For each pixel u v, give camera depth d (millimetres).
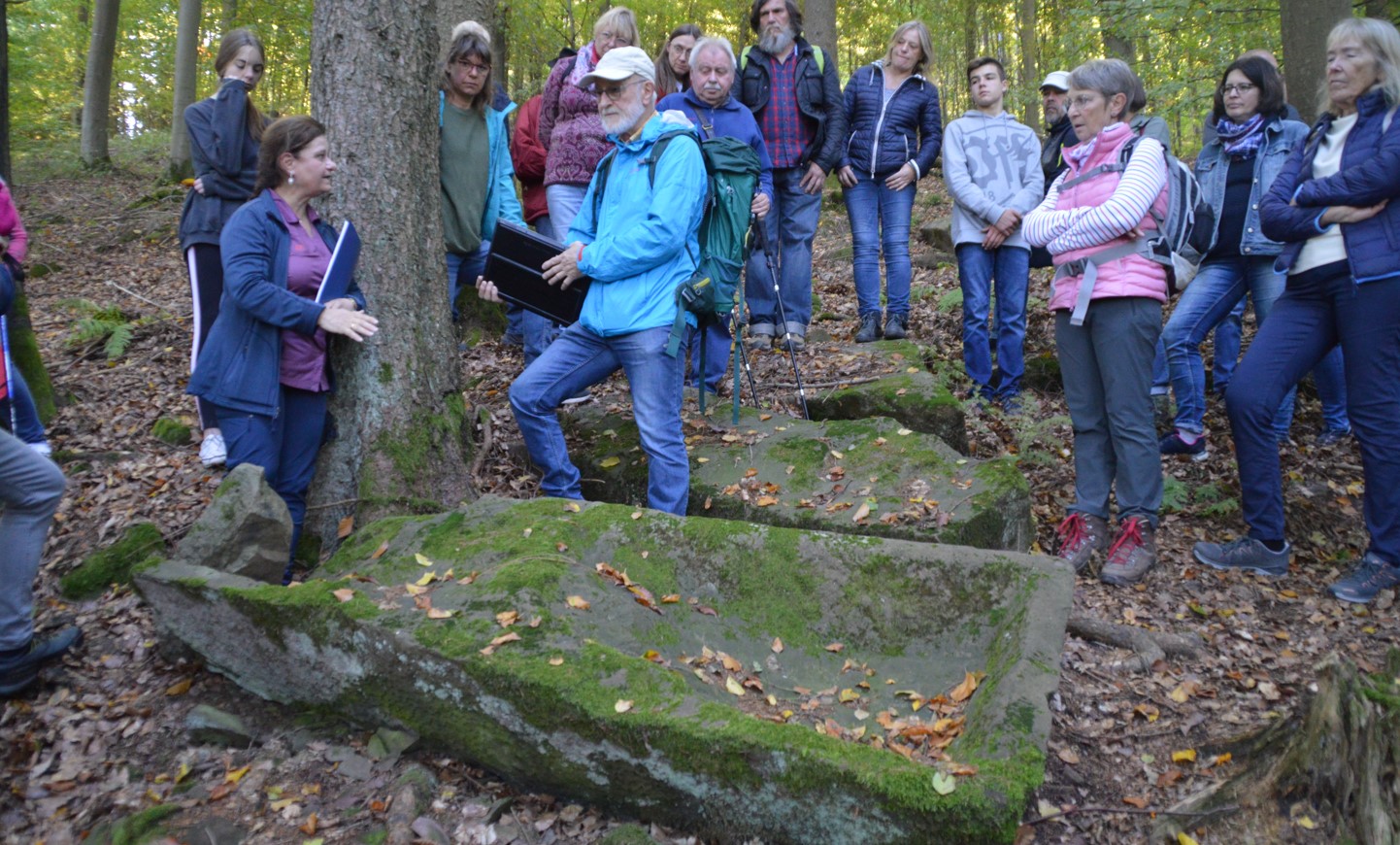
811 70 5992
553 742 2533
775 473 4363
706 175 3857
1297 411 5730
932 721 2758
